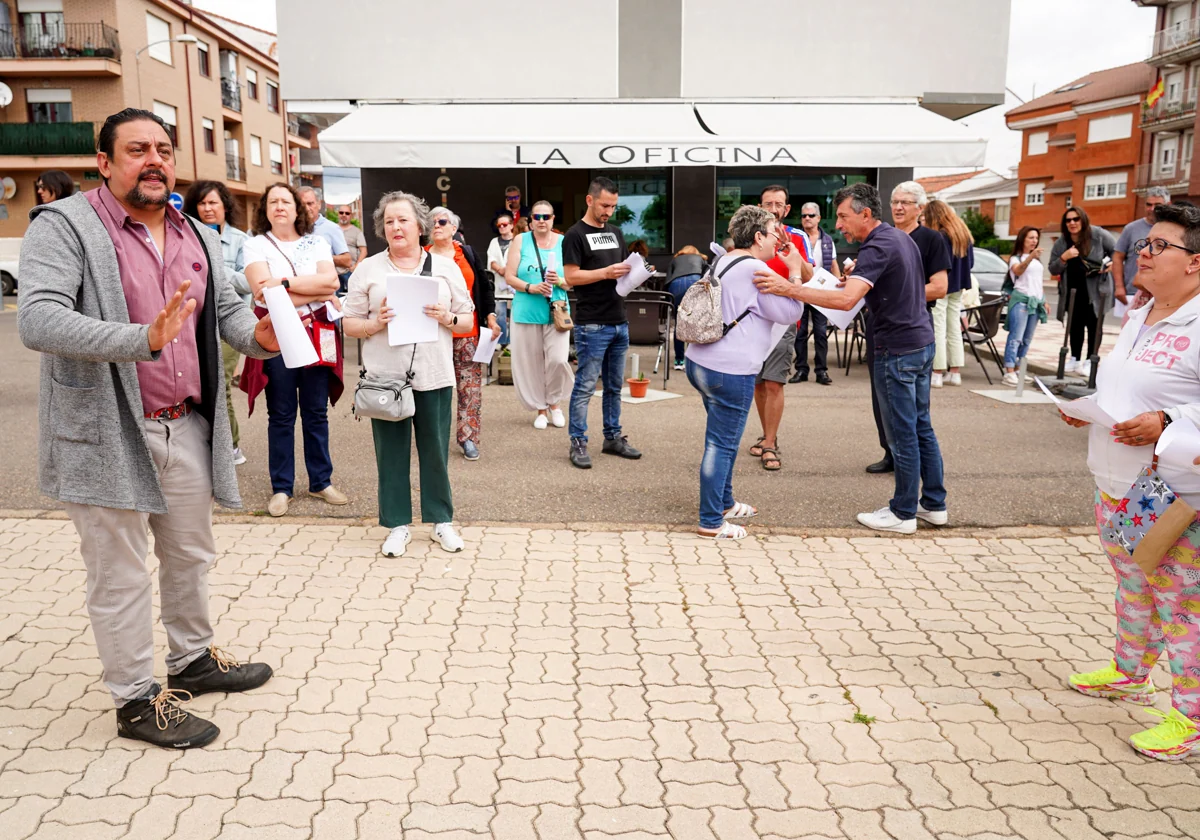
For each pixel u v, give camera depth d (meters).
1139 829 2.72
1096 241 9.84
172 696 3.22
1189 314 2.96
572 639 3.94
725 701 3.45
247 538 5.11
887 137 11.10
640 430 7.98
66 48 32.84
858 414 8.73
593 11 13.20
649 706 3.40
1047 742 3.20
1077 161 55.00
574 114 12.66
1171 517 2.91
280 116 49.34
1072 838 2.68
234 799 2.79
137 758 3.00
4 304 24.08
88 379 2.86
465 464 6.80
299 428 8.09
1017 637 4.02
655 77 13.41
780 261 5.14
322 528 5.31
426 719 3.28
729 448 5.18
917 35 13.44
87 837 2.60
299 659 3.71
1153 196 7.35
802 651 3.87
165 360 3.04
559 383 7.74
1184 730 3.10
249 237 5.25
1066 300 10.07
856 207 5.12
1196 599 3.04
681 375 11.09
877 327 5.25
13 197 34.94
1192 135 46.62
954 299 10.23
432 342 4.72
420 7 13.13
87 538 2.97
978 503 5.92
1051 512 5.75
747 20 13.31
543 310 7.55
